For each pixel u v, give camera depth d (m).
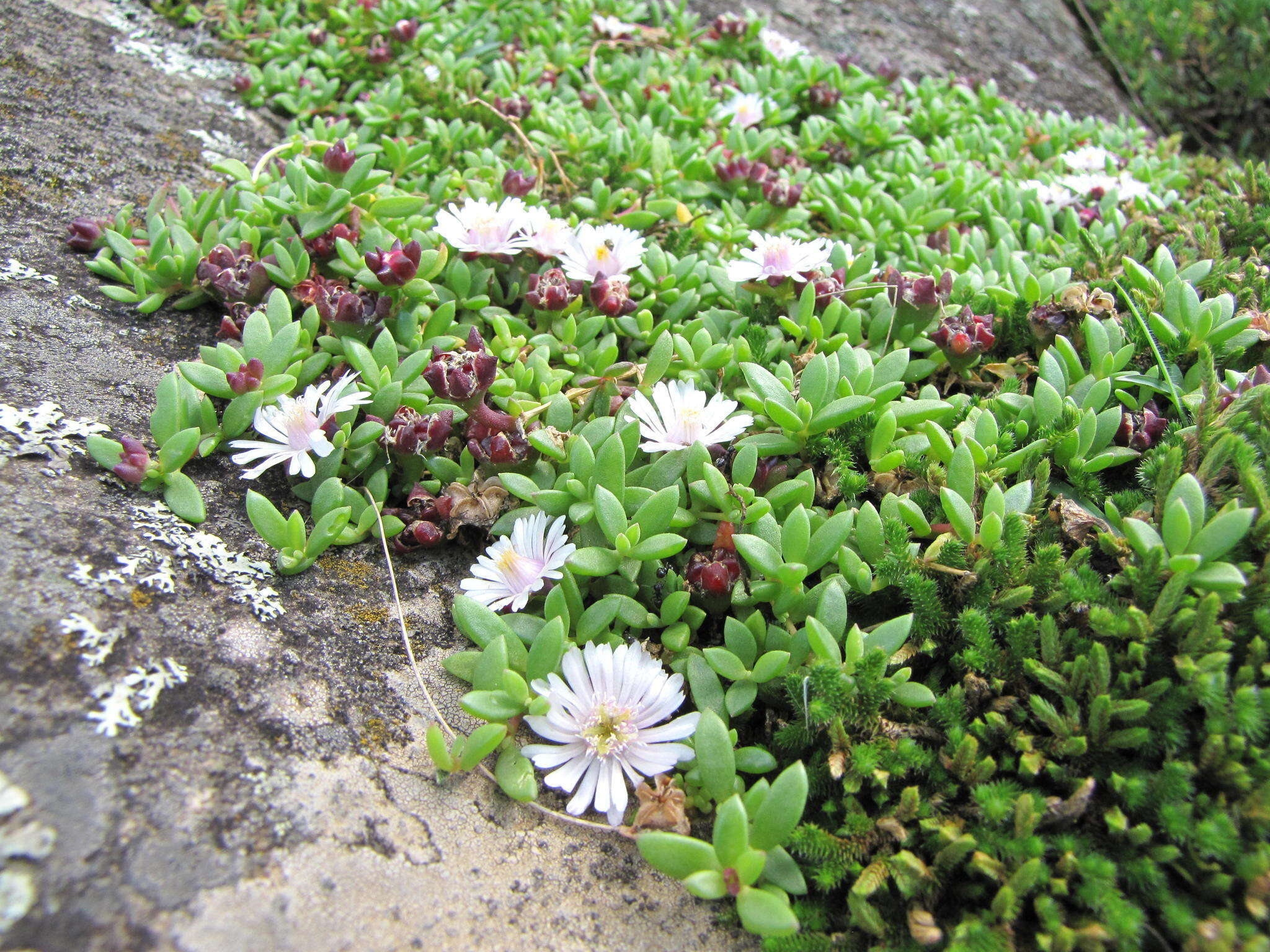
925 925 0.14
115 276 0.21
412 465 0.19
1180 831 0.13
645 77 0.31
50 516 0.16
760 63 0.34
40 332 0.19
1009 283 0.23
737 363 0.20
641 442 0.20
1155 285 0.21
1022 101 0.38
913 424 0.18
